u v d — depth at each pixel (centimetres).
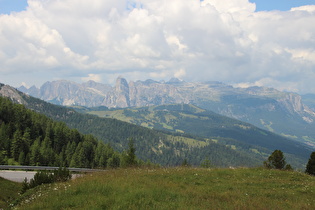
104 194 1442
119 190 1509
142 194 1426
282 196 1722
